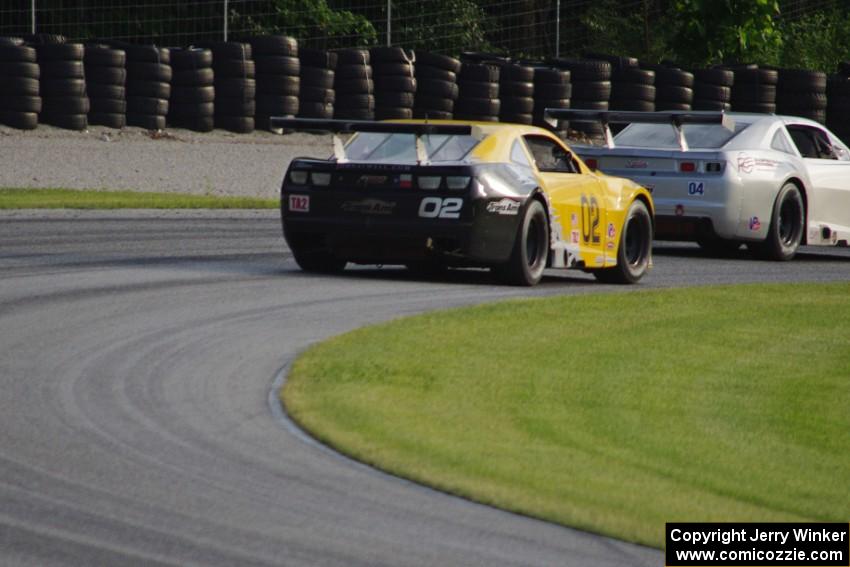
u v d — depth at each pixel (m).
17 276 39.81
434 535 17.92
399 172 40.16
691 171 52.09
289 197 41.38
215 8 123.31
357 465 20.94
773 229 54.00
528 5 140.38
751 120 55.19
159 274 41.50
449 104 98.94
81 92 89.88
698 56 124.44
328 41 128.38
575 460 21.70
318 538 17.61
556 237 42.72
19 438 21.69
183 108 93.94
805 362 31.34
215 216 62.72
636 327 34.69
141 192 73.81
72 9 118.12
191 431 22.50
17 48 87.44
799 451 23.55
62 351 28.53
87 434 22.08
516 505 19.20
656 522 18.84
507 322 34.19
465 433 22.95
